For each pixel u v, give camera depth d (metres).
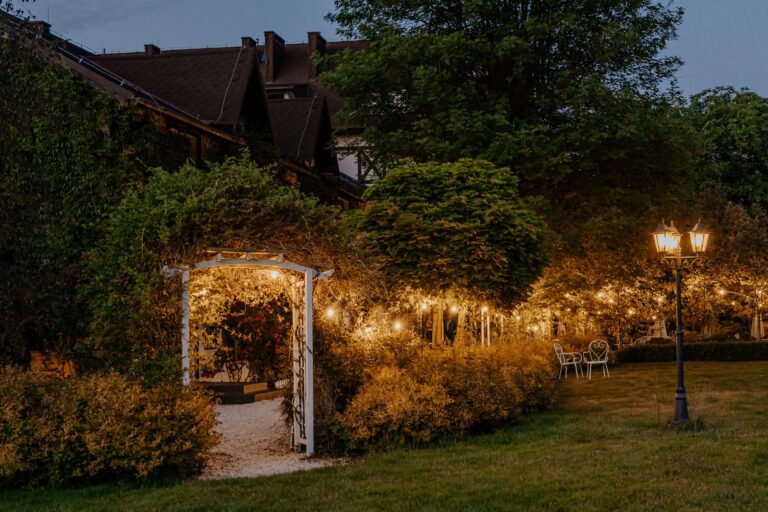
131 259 10.42
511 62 23.27
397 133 22.64
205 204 10.54
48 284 14.79
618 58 24.05
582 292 26.16
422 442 11.93
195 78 22.31
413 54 22.89
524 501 8.32
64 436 9.43
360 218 15.20
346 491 8.96
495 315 19.83
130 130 16.86
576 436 12.34
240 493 8.98
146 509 8.25
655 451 10.67
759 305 31.02
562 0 23.31
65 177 15.70
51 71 15.92
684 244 29.70
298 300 12.02
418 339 14.48
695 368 25.27
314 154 27.94
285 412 12.59
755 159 37.25
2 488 9.44
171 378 10.24
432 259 14.68
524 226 14.99
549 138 22.12
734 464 9.72
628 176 24.12
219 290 13.04
